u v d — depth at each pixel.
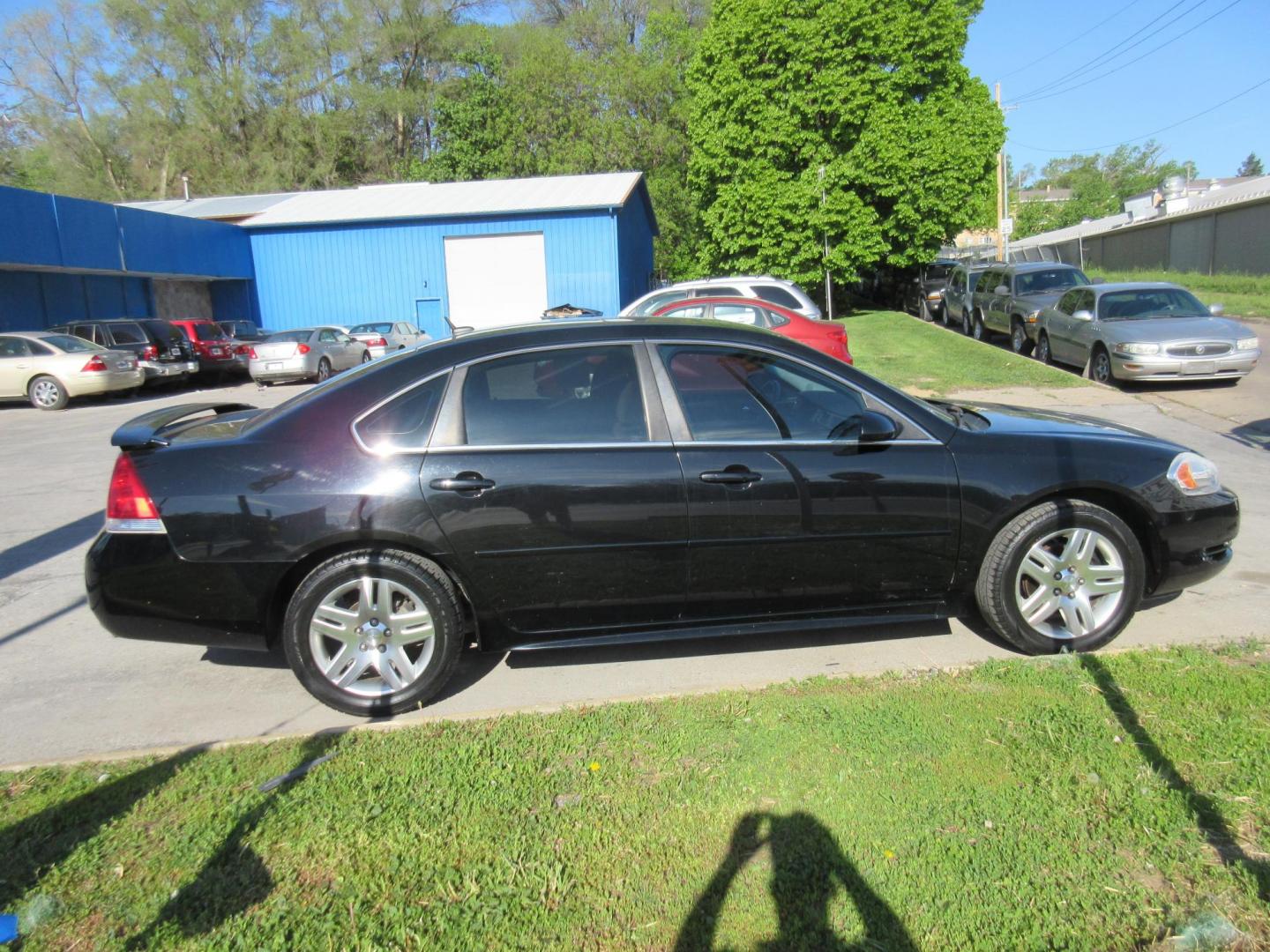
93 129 44.56
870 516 3.94
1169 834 2.70
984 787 2.98
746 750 3.29
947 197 26.77
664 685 4.07
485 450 3.81
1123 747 3.19
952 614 4.21
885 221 27.36
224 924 2.48
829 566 3.98
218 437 3.96
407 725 3.61
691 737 3.40
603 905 2.51
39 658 4.70
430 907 2.52
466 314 27.75
